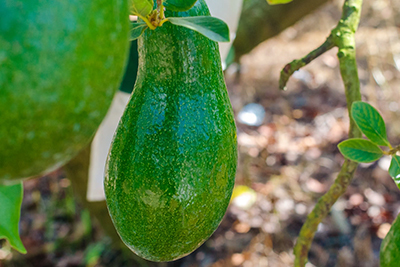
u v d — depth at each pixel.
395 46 1.91
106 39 0.32
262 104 2.09
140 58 0.48
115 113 0.68
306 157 1.81
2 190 0.44
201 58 0.47
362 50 1.98
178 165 0.45
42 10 0.29
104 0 0.32
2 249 1.52
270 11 0.97
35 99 0.30
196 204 0.46
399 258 0.48
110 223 1.17
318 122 2.00
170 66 0.46
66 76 0.30
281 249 1.47
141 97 0.47
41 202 1.69
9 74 0.29
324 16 2.27
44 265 1.49
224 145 0.47
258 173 1.75
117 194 0.46
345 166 0.54
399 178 0.50
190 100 0.46
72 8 0.30
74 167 0.97
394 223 0.49
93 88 0.32
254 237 1.51
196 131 0.46
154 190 0.45
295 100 2.15
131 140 0.46
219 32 0.40
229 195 0.48
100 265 1.43
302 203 1.62
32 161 0.31
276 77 2.17
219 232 1.55
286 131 1.96
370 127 0.50
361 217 1.56
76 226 1.59
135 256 1.43
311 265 1.42
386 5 2.01
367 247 1.44
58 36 0.30
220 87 0.48
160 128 0.46
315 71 2.27
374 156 0.50
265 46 2.27
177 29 0.46
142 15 0.42
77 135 0.32
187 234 0.46
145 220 0.46
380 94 1.89
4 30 0.29
